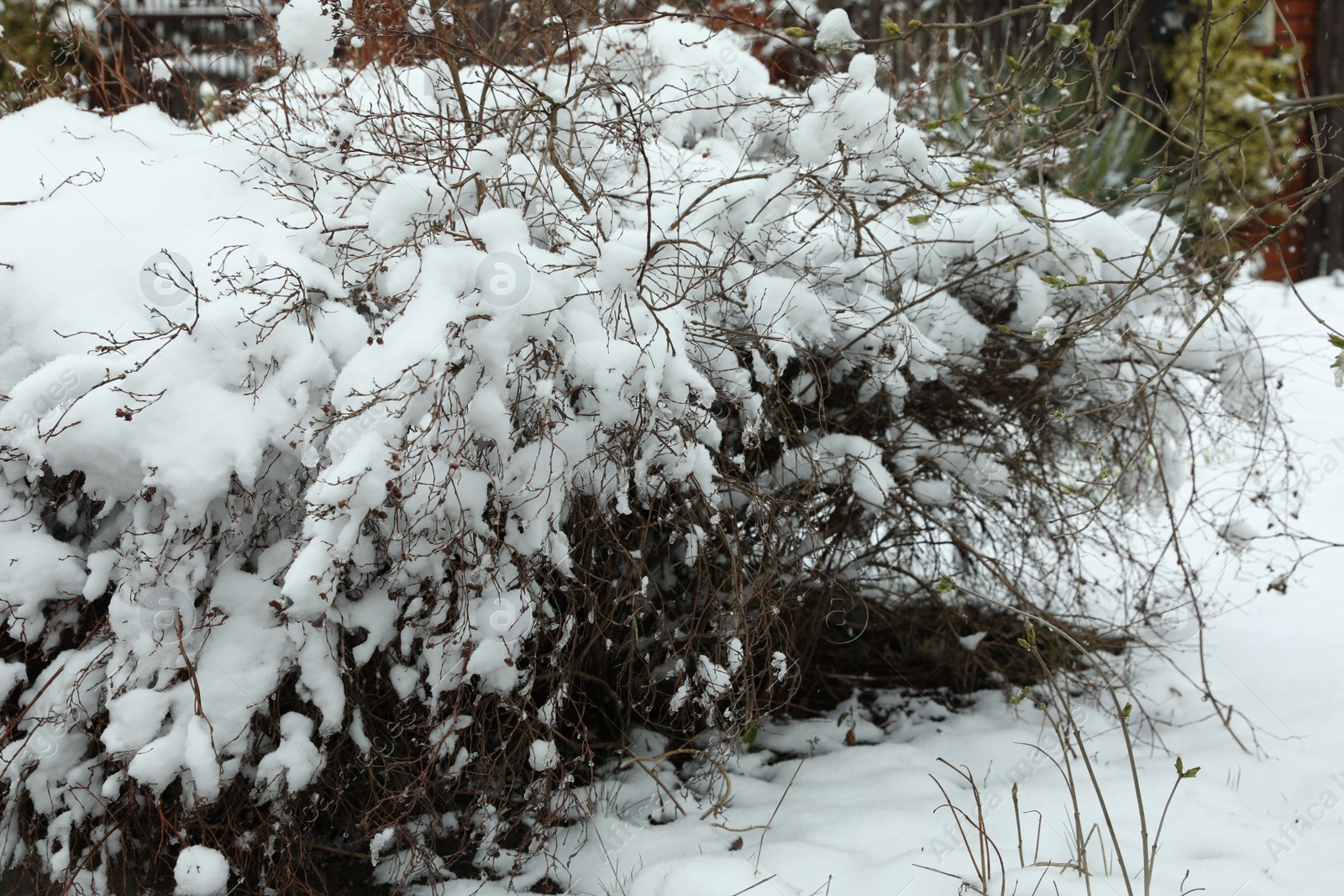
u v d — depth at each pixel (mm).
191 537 2285
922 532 3439
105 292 2428
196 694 2219
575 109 2861
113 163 2791
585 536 2576
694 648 2885
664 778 2984
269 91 2990
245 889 2479
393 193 2453
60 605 2439
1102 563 4242
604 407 2408
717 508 2797
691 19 3674
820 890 2357
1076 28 2486
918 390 3330
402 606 2438
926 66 4258
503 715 2703
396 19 2732
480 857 2617
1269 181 2719
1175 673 3611
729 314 2803
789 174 2861
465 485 2297
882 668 3809
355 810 2709
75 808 2355
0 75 3555
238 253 2510
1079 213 3266
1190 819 2635
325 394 2338
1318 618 4031
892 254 3178
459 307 2283
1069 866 2389
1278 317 7234
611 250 2473
